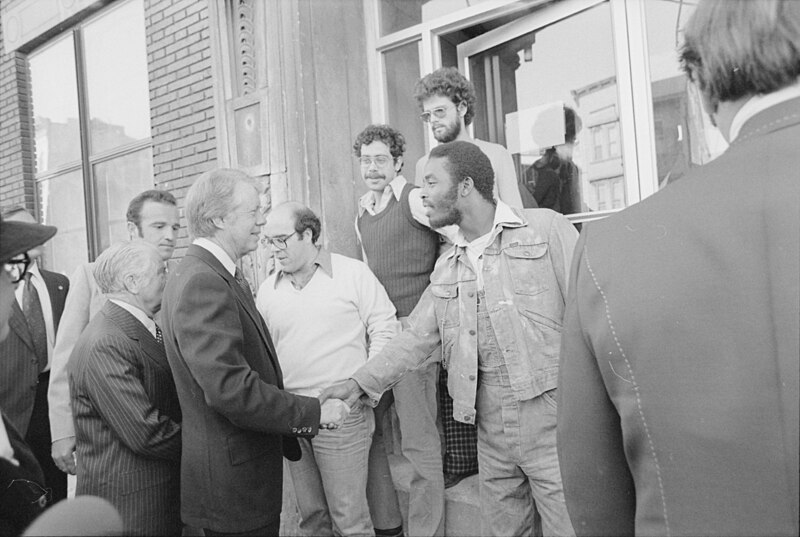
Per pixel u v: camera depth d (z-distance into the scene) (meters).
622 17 2.74
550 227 1.88
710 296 0.65
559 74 3.02
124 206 4.94
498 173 2.43
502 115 3.29
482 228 1.93
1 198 5.92
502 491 2.00
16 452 1.26
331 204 3.28
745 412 0.61
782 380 0.59
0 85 5.83
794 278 0.60
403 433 2.47
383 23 3.57
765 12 0.66
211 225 1.82
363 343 2.50
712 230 0.67
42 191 5.73
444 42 3.41
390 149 2.62
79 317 2.46
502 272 1.86
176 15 3.88
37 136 5.71
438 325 2.03
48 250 5.70
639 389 0.70
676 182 0.75
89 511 0.61
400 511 2.74
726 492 0.62
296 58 3.21
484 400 1.96
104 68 4.96
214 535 1.70
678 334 0.66
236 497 1.70
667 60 2.66
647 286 0.70
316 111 3.25
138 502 1.78
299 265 2.40
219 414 1.71
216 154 3.64
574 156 3.00
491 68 3.32
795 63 0.65
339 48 3.40
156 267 1.93
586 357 0.79
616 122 2.83
